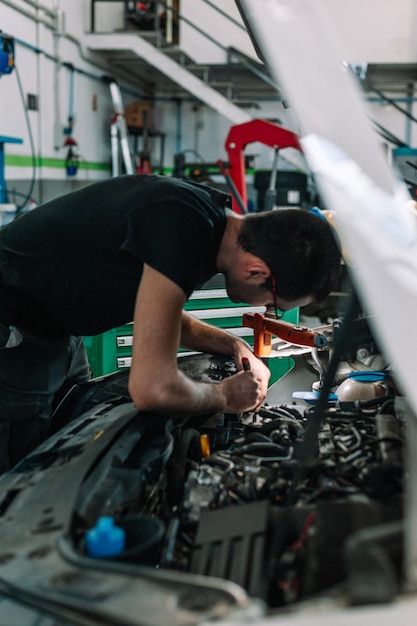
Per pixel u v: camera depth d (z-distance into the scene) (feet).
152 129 31.99
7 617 2.82
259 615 2.49
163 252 4.44
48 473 4.07
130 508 3.97
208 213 4.75
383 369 6.44
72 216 5.21
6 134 18.28
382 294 2.77
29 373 5.96
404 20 28.94
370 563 2.49
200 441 4.92
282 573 3.20
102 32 24.67
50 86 21.35
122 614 2.57
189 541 3.74
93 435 4.56
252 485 3.97
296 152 23.62
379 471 3.81
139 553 3.10
